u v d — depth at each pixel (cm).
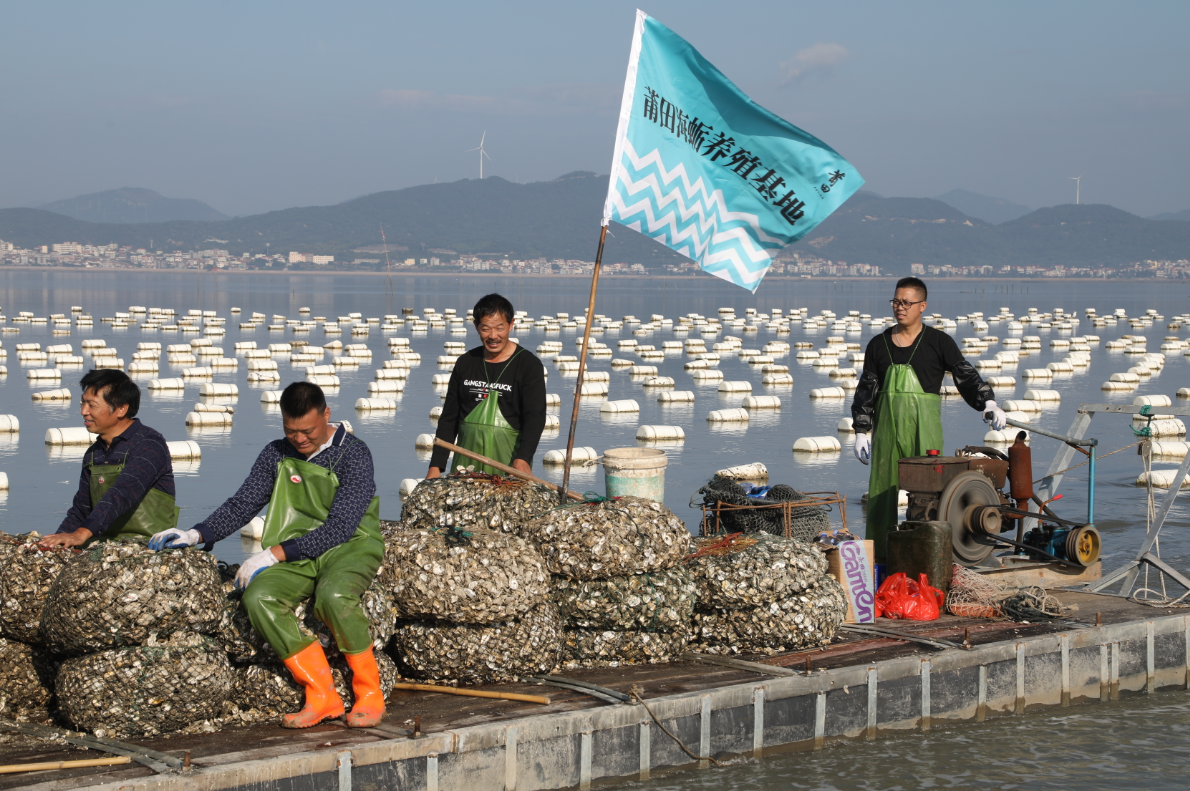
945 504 854
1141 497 1540
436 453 755
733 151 805
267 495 605
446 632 623
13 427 2023
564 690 630
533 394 743
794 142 798
